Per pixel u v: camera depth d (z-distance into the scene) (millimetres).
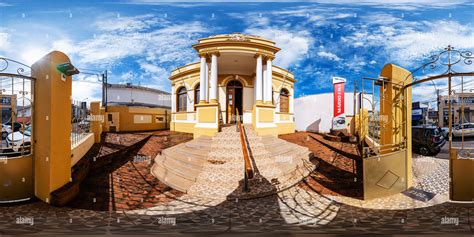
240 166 7074
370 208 4723
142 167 7359
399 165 5516
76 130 6949
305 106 20422
